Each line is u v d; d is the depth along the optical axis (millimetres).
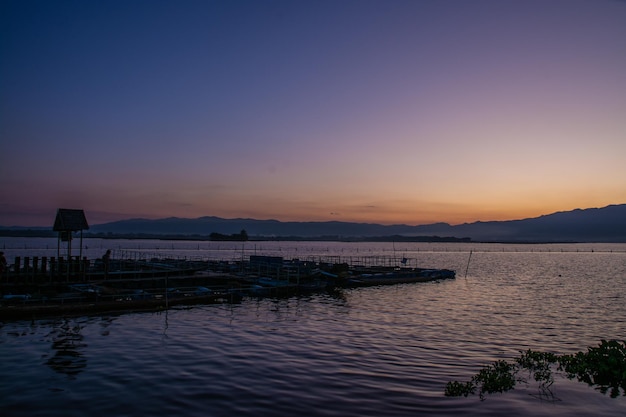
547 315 33500
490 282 61750
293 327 27188
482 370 17484
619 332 27469
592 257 172500
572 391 15617
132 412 13555
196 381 16453
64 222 41156
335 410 13859
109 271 44938
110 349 21000
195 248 197500
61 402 14312
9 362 18719
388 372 17891
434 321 30250
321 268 63750
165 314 31031
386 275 60812
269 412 13664
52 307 29422
